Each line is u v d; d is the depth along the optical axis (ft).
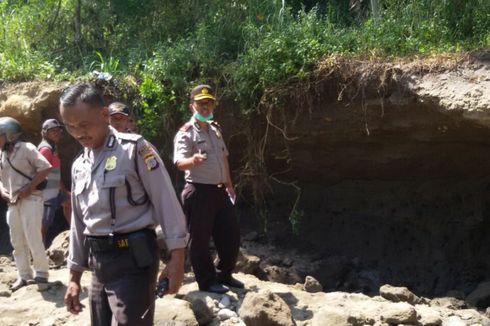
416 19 26.73
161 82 27.25
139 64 29.40
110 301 11.44
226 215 19.21
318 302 19.01
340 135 25.53
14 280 22.09
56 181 24.20
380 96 23.57
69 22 35.99
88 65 31.68
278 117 25.79
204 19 31.04
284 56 25.00
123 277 11.47
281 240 28.76
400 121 23.79
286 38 25.30
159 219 11.66
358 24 29.89
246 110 25.76
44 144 24.13
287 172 28.19
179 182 28.63
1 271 25.02
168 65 27.09
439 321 17.56
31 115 28.89
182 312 17.15
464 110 21.30
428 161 25.20
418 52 24.12
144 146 11.65
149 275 11.62
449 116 22.06
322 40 25.90
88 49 34.55
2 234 31.91
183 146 18.58
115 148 11.67
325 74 24.38
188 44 28.58
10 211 20.74
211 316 17.66
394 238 27.02
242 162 28.22
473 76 21.75
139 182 11.68
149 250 11.50
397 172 26.11
